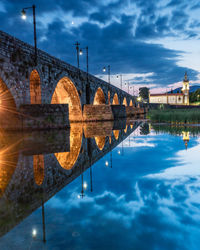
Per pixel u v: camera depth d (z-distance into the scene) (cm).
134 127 2822
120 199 507
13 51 2178
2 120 2273
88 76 4625
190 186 586
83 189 588
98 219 405
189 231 356
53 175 745
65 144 1485
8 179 696
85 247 314
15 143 1515
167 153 1072
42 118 2467
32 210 453
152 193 540
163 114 3672
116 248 311
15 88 2233
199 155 999
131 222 391
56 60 3114
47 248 312
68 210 450
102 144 1489
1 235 352
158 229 364
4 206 477
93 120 4422
